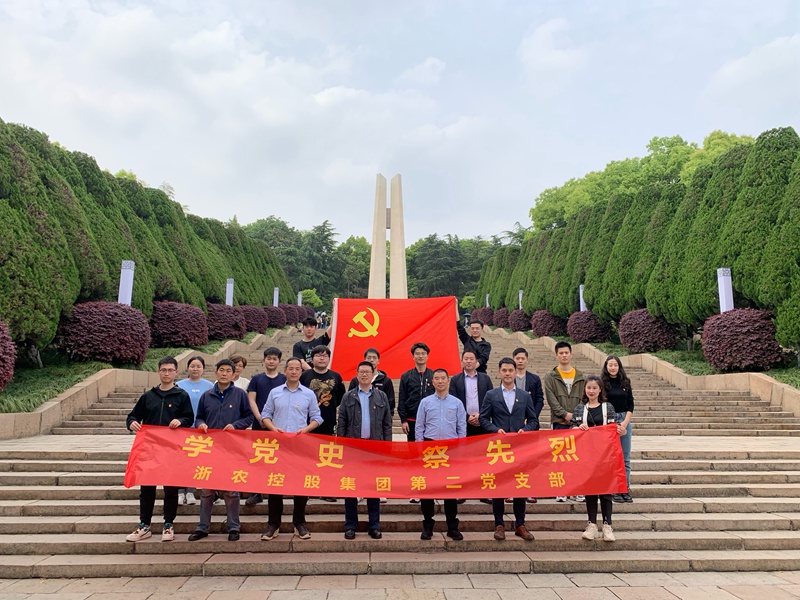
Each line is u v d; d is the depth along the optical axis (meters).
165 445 4.96
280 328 26.08
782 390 10.52
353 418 5.32
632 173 34.38
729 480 6.48
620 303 17.02
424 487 4.93
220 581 4.40
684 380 12.70
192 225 22.75
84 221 12.31
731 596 4.14
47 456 6.71
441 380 5.25
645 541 5.03
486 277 36.47
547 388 6.03
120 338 11.22
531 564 4.65
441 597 4.09
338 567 4.58
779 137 12.69
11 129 11.57
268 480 4.89
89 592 4.16
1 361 8.20
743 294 12.49
